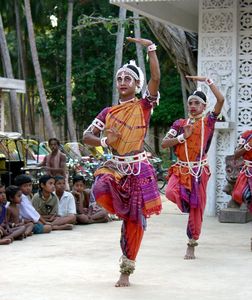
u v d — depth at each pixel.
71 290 8.91
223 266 10.70
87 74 47.41
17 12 50.28
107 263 10.85
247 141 12.52
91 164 27.25
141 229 9.13
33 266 10.56
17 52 53.25
